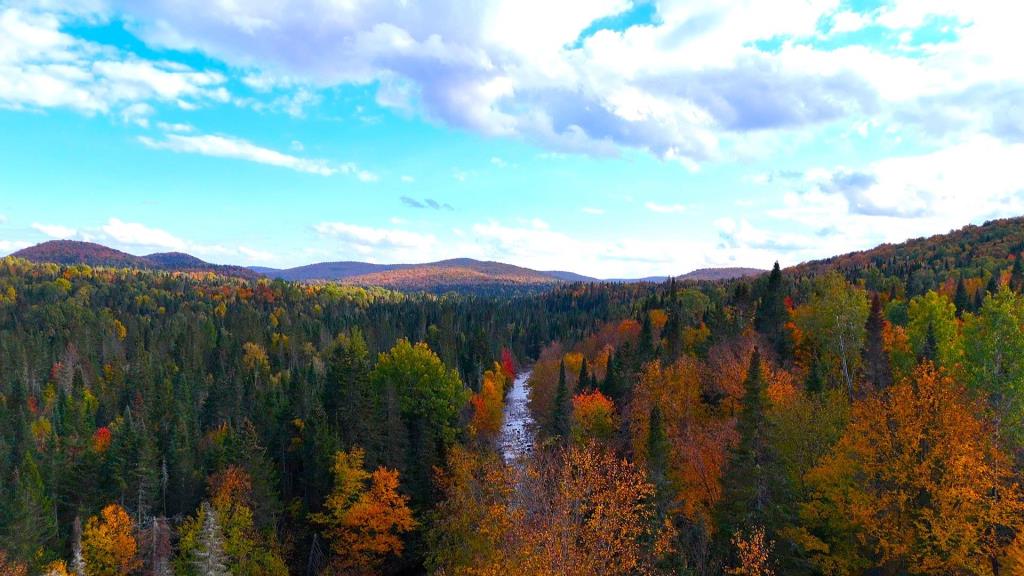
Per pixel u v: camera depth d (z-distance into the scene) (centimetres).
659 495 3809
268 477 5112
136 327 17712
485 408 8312
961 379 4328
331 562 4966
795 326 6831
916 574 2952
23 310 19500
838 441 3525
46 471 6122
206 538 3756
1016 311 4241
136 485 5016
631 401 6256
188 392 10050
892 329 6347
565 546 2706
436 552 4578
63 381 11962
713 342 6888
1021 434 3588
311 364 12544
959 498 2794
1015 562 2603
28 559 4281
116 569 4303
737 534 3169
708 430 4719
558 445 5919
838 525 3309
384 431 5650
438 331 14925
